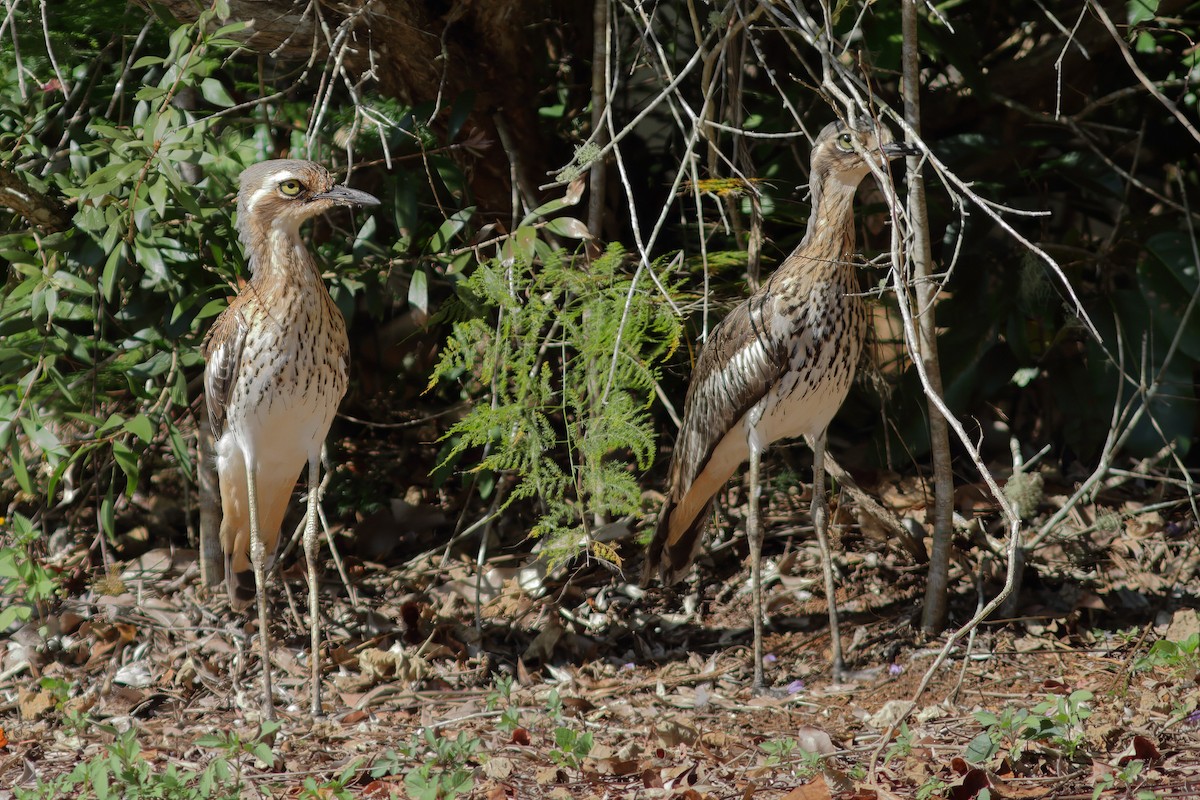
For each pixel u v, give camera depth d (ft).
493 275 29.99
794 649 31.50
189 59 29.01
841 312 28.58
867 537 36.09
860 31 32.83
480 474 37.47
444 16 33.68
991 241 38.63
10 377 32.53
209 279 34.01
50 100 35.94
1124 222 38.75
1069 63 38.11
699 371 30.76
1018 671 29.09
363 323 40.45
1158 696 26.22
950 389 37.29
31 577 30.55
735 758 24.90
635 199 39.63
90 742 27.48
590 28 38.29
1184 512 36.63
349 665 31.40
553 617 32.68
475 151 35.86
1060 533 35.55
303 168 27.99
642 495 38.47
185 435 38.96
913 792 22.40
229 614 33.78
